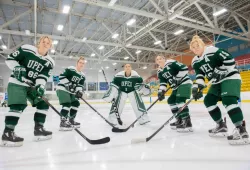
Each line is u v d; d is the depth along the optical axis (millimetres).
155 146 1520
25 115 5008
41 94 1745
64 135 2078
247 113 4160
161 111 5301
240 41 14297
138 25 10680
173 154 1299
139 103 2924
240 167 1031
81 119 3688
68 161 1197
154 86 13758
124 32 10578
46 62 1834
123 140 1771
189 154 1289
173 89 2562
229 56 1618
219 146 1468
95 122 3189
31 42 13102
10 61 1689
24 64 1755
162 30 11633
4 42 13297
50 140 1825
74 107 2652
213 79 1685
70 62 18078
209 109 1832
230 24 12406
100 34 12109
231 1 9094
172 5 8664
